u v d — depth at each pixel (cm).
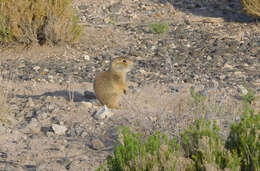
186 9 5784
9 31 4303
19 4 4294
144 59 4097
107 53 4300
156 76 3569
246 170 1552
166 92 3083
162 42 4588
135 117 2592
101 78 2781
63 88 3284
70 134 2444
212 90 3059
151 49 4397
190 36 4769
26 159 2166
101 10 5800
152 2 6088
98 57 4166
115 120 2580
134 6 5959
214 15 5531
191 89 2772
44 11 4369
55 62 4012
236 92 3061
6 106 2727
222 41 4553
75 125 2541
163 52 4262
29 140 2372
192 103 2712
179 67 3822
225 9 5700
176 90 3111
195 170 1560
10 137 2409
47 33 4350
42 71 3744
